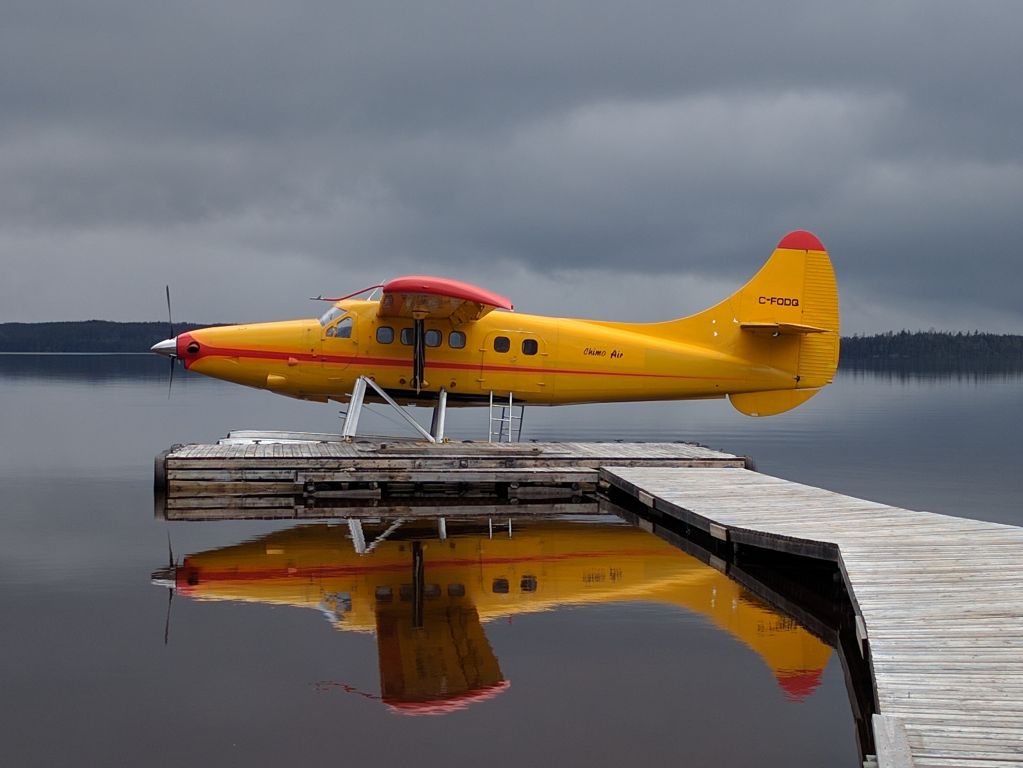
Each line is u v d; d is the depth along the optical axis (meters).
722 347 17.61
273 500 15.46
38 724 6.03
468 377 16.94
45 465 20.09
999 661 5.93
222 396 51.53
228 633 7.86
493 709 6.32
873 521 10.83
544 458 16.03
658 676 6.96
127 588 9.35
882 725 4.94
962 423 35.81
